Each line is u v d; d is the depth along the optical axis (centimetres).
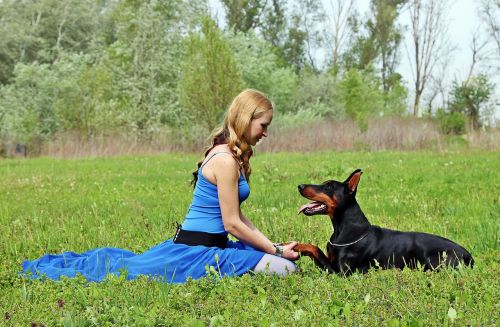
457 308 432
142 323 414
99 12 5541
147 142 2736
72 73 3550
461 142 2405
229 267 539
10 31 4919
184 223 570
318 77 4125
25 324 423
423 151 2309
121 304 462
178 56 3331
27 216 937
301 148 2520
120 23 3366
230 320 419
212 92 2630
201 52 2661
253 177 1370
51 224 873
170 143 2717
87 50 5172
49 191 1262
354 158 1955
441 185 1166
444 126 2852
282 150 2531
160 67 3275
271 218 830
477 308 437
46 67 3591
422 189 1134
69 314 414
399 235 568
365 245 561
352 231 564
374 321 407
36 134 3009
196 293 484
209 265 539
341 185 565
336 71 4678
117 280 510
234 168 546
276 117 3197
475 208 889
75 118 2830
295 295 465
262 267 540
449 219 820
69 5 5147
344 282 508
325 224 778
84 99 2895
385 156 2019
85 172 1697
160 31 3325
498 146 2255
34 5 5125
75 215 932
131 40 3356
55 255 608
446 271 508
